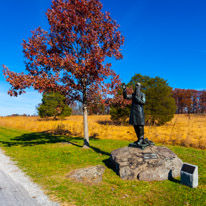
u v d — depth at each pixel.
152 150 7.21
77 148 11.68
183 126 23.64
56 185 5.80
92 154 9.98
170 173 6.56
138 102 7.33
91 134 19.06
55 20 10.05
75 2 10.09
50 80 9.98
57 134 19.59
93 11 10.77
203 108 59.75
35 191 5.34
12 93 9.43
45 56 10.17
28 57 10.15
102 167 7.56
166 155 6.92
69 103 12.08
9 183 5.96
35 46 9.96
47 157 9.50
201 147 12.16
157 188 5.62
